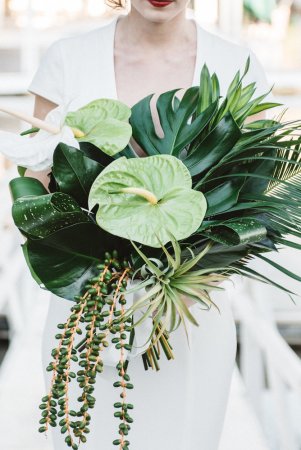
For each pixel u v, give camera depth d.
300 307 5.73
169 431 1.98
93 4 8.89
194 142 1.82
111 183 1.62
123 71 2.17
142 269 1.61
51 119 1.75
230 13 7.03
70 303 2.03
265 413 4.47
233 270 1.76
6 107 1.66
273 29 9.30
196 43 2.20
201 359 2.02
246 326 4.38
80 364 1.52
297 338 6.57
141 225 1.59
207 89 1.84
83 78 2.16
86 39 2.20
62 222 1.59
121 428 1.53
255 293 3.97
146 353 1.79
